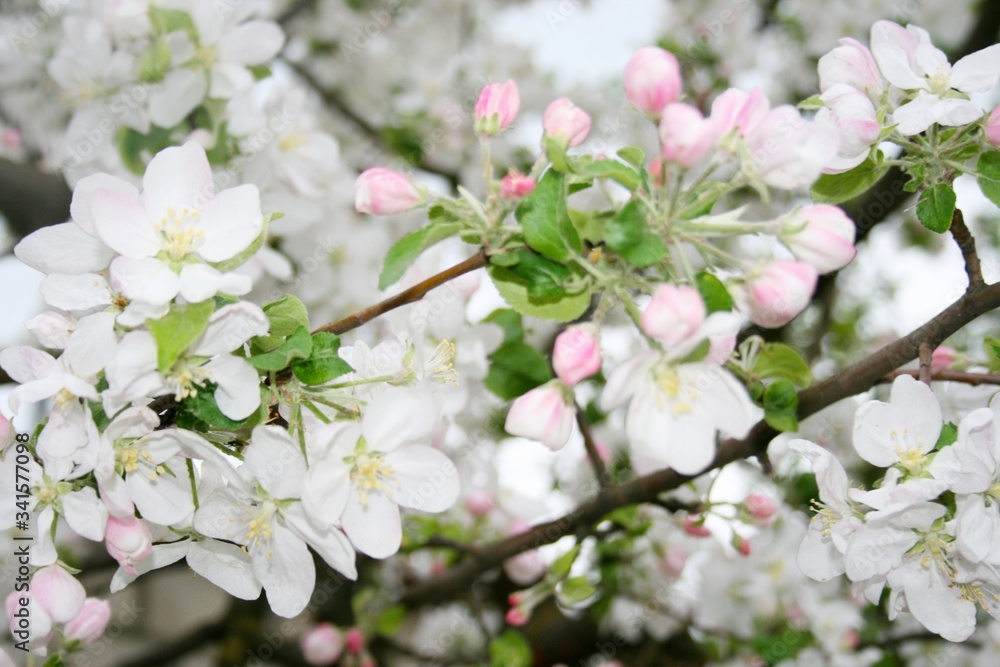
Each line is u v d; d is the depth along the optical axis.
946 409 0.59
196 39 0.63
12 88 0.84
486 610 0.94
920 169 0.52
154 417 0.47
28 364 0.47
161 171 0.48
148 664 0.87
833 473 0.50
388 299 0.49
